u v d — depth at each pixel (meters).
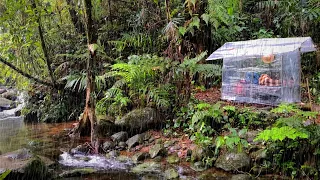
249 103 5.45
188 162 4.45
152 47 7.62
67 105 8.09
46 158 4.76
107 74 6.16
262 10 8.28
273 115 4.79
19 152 4.66
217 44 7.24
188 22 6.47
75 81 7.45
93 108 5.54
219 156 4.31
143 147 5.14
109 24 8.30
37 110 8.37
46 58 7.44
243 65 5.49
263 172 3.96
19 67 7.67
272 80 5.23
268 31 7.96
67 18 8.46
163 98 5.80
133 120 5.74
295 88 5.09
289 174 3.88
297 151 3.93
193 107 5.53
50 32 8.05
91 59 5.58
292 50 4.87
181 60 6.07
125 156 4.90
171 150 4.85
